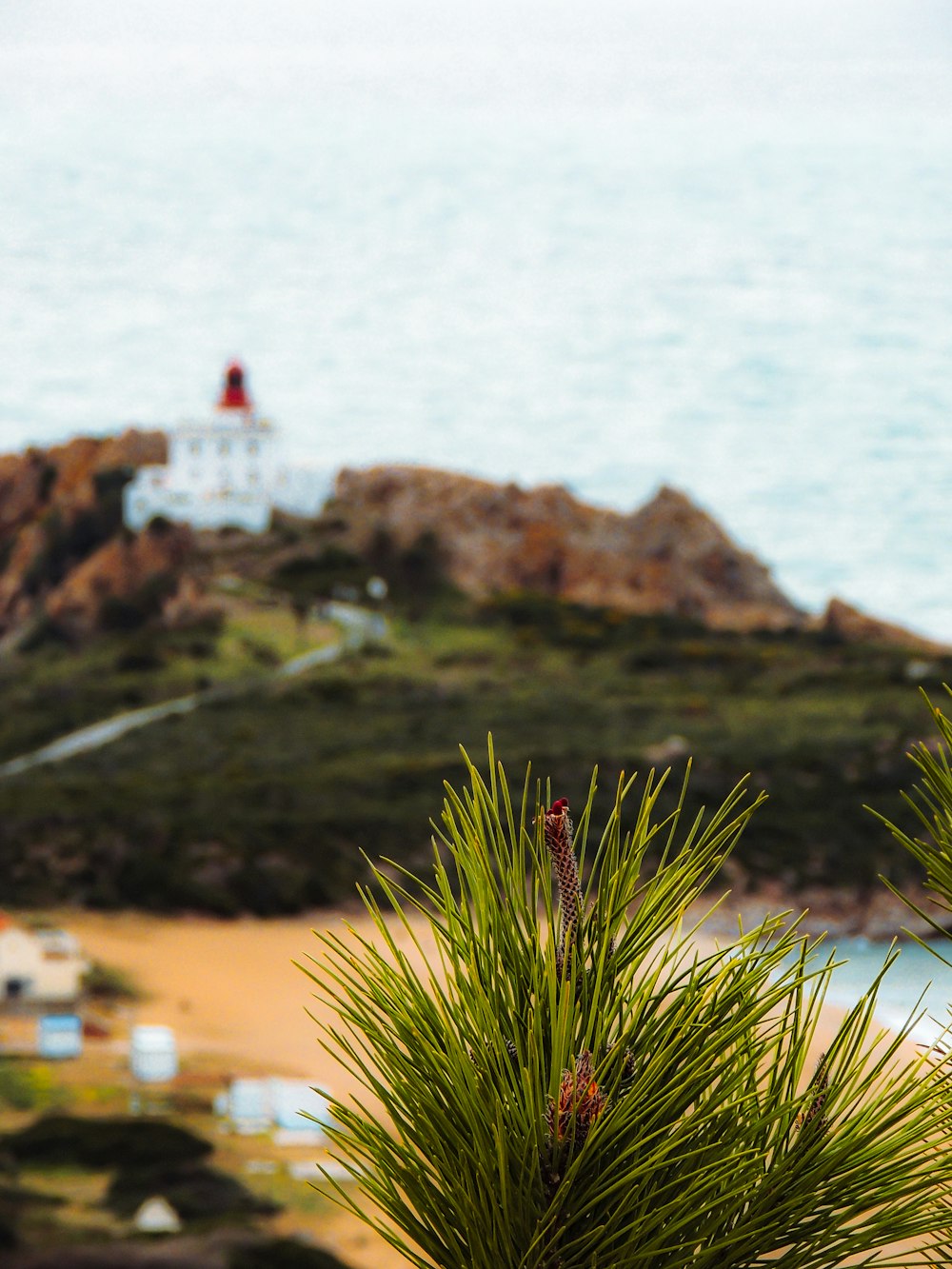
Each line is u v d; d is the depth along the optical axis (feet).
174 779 477.77
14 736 539.29
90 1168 203.00
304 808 437.17
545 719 552.00
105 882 376.89
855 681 611.06
